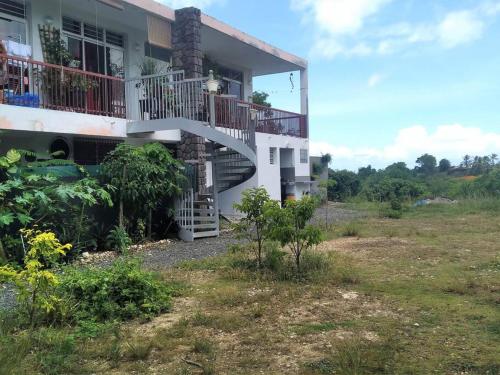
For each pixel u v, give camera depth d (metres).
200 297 6.71
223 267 8.55
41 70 11.59
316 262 8.34
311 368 4.18
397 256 9.73
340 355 4.31
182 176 12.28
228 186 15.05
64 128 11.48
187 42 14.45
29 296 5.29
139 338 5.03
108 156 11.37
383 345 4.62
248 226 8.64
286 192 22.58
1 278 5.01
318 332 5.14
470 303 6.15
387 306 6.09
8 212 8.69
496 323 5.31
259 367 4.25
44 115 10.99
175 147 15.51
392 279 7.64
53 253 5.21
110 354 4.55
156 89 13.45
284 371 4.15
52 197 9.35
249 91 23.23
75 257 9.66
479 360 4.28
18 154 9.30
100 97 12.85
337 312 5.87
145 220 11.88
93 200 9.70
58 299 5.38
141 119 13.65
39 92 11.60
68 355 4.51
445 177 39.62
